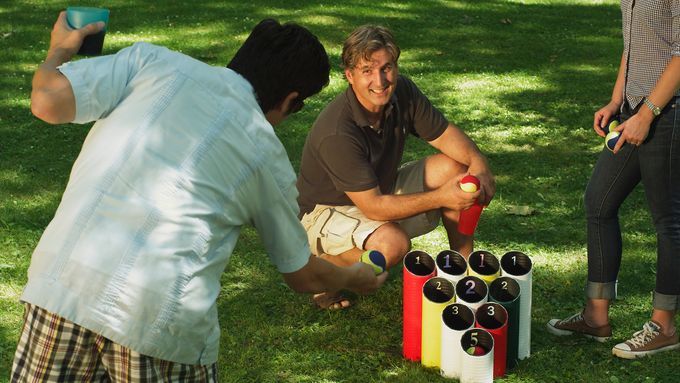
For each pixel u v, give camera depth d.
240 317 4.30
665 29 3.58
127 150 2.43
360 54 3.96
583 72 8.70
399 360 3.97
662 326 3.97
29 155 6.27
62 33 2.62
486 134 6.91
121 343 2.41
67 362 2.45
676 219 3.83
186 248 2.43
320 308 4.40
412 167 4.55
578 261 4.89
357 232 4.23
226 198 2.49
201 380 2.58
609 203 3.97
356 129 4.16
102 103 2.46
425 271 4.05
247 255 4.93
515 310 3.78
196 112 2.47
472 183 4.02
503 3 11.43
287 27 2.63
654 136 3.67
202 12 10.21
